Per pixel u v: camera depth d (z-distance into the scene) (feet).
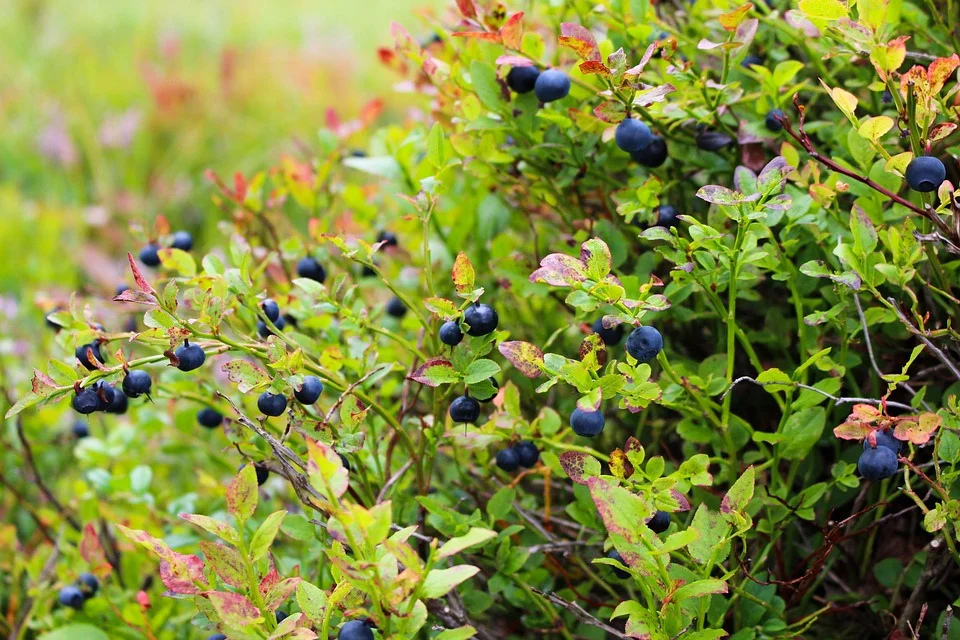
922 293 2.02
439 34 2.21
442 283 2.28
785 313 2.08
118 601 2.17
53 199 4.18
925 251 1.91
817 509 2.02
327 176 2.34
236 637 1.72
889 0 1.92
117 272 3.56
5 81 5.49
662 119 2.01
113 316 2.37
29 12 6.51
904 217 1.97
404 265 2.31
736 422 1.96
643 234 1.87
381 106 2.36
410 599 1.69
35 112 5.12
